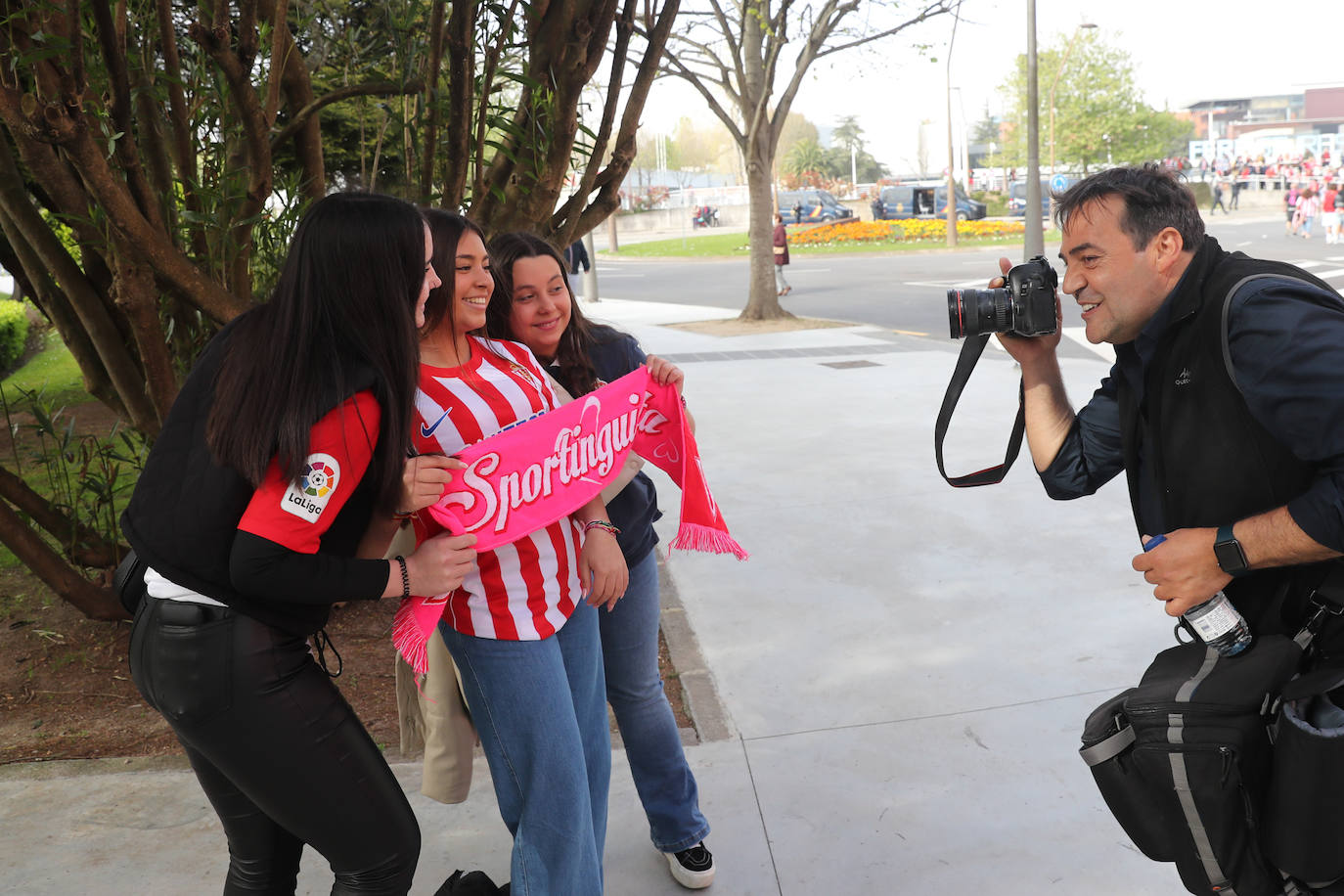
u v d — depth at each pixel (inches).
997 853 107.2
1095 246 70.3
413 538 82.1
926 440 295.6
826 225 1621.6
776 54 615.8
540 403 84.4
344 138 263.4
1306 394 62.9
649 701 101.3
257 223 155.6
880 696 143.8
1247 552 66.4
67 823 117.8
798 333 586.2
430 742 95.1
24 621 181.8
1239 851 69.5
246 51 124.8
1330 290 66.8
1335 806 64.4
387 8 154.5
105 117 125.2
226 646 67.8
